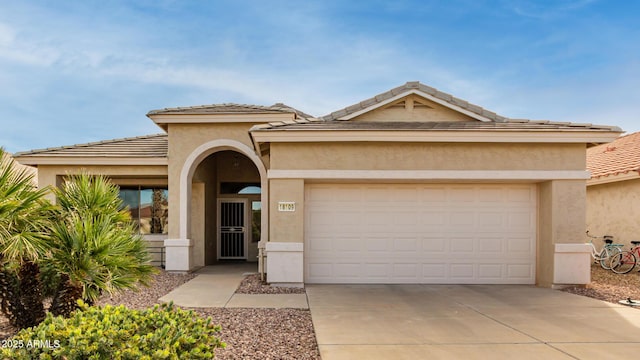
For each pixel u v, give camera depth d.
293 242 10.28
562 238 10.26
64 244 5.62
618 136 10.09
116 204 6.92
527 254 10.89
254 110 13.34
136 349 3.50
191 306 8.41
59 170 13.97
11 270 5.81
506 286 10.56
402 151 10.36
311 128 10.09
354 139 10.13
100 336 3.58
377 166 10.33
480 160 10.35
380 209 10.91
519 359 5.53
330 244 10.84
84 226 5.77
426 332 6.67
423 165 10.34
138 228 15.39
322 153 10.34
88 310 4.47
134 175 14.24
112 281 5.75
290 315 7.70
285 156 10.34
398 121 11.35
